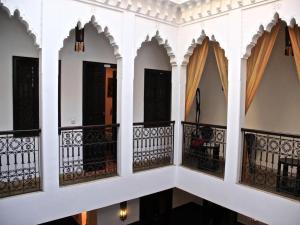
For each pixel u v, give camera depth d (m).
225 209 8.68
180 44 6.57
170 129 6.82
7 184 4.96
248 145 5.63
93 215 7.65
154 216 8.84
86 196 5.20
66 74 6.16
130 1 5.52
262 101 7.10
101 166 6.28
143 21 5.92
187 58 6.57
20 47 5.46
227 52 5.52
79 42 5.62
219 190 5.63
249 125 7.41
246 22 5.20
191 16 6.18
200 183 6.02
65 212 4.96
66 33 4.88
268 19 4.86
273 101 6.86
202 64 6.38
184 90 6.71
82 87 6.43
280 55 6.66
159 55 7.78
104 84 6.82
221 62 5.97
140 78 7.43
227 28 5.51
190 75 6.67
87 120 6.56
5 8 4.33
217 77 8.28
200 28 6.05
